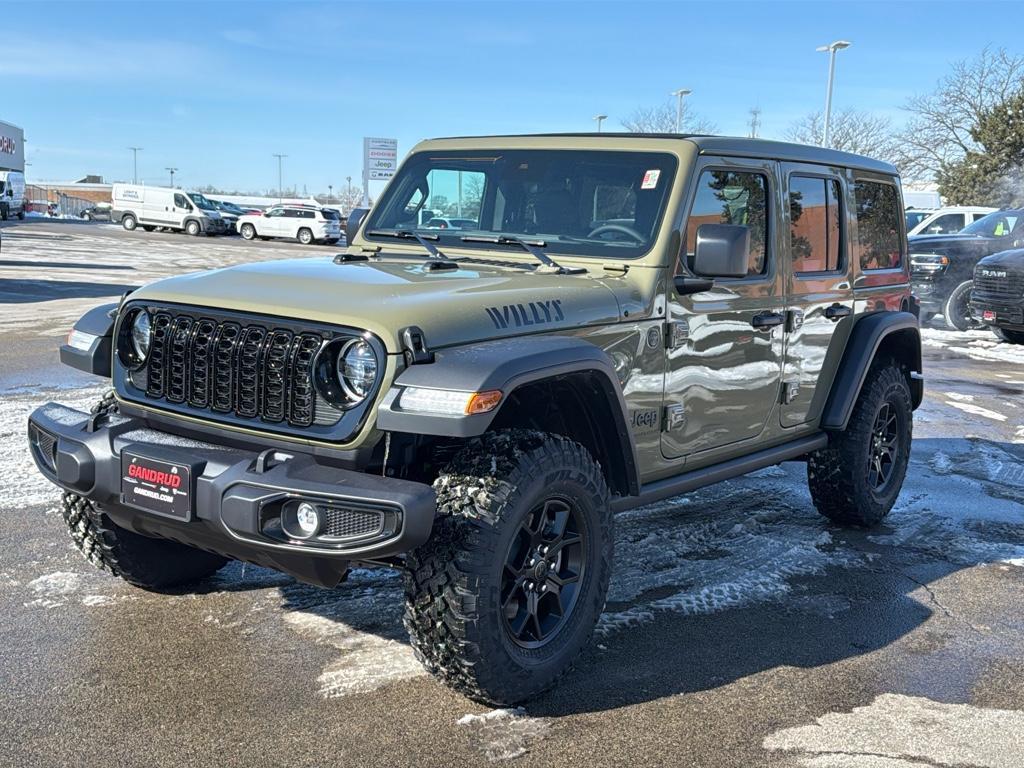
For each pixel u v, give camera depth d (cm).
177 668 361
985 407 934
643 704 348
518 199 438
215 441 342
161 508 328
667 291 399
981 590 471
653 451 409
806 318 489
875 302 553
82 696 339
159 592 431
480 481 321
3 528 503
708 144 421
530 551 339
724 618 429
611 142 429
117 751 306
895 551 526
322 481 303
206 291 350
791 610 440
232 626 399
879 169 559
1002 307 1356
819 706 351
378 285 346
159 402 355
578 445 351
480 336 329
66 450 350
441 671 325
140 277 2052
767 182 458
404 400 304
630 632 411
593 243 413
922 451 752
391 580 452
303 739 316
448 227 455
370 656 375
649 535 539
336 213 4319
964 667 387
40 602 416
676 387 412
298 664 368
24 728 317
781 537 541
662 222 400
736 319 439
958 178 4619
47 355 1024
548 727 330
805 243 491
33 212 6994
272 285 348
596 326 369
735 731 331
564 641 353
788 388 484
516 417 379
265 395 327
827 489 548
